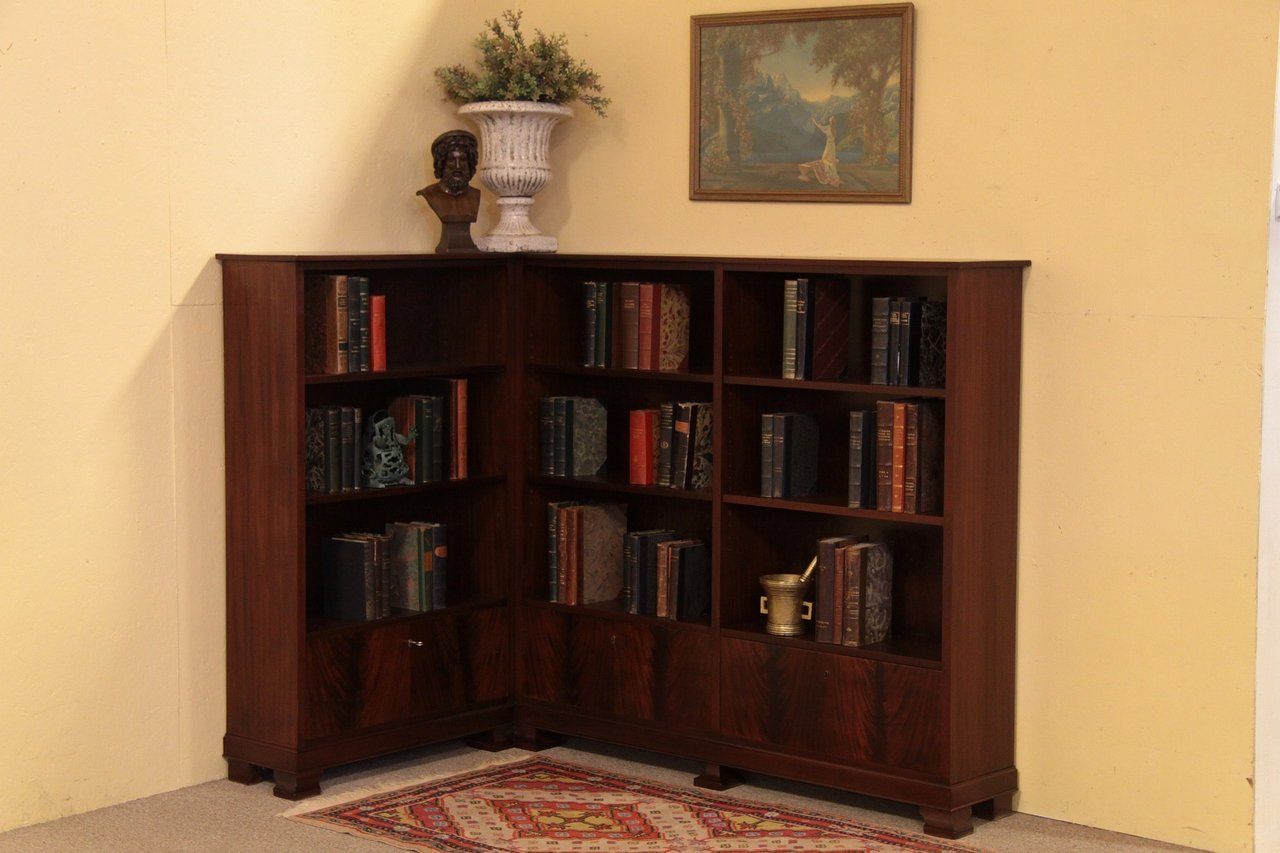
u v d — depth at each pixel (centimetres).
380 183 552
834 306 497
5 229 449
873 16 504
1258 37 438
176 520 495
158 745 495
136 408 483
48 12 455
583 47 571
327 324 500
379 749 514
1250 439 444
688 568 522
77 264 466
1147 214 458
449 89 563
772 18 525
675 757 536
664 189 557
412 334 562
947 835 463
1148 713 466
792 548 530
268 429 492
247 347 495
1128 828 471
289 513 489
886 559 494
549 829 465
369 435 521
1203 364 451
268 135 515
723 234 545
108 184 473
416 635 525
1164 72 454
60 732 470
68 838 455
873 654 475
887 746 475
